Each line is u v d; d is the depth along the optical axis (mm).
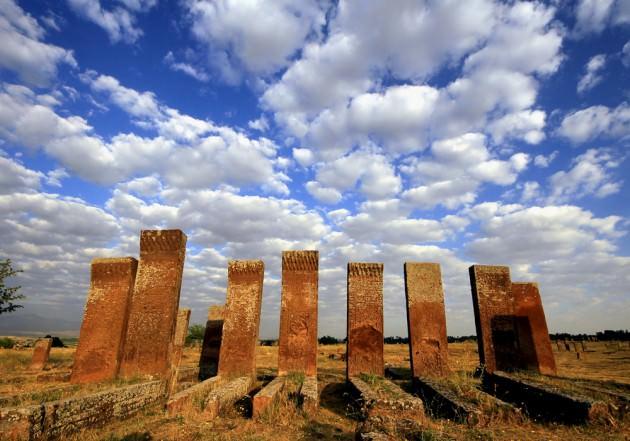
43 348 19922
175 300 12953
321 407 10055
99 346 12688
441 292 13680
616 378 16078
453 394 9117
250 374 13516
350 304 14117
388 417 7008
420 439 5953
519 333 15789
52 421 6773
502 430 7199
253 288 14586
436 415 8828
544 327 15930
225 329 14141
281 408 8914
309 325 14156
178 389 12062
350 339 13680
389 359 26375
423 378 11609
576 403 7539
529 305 16219
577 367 21875
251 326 14133
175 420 8352
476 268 14328
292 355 13844
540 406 8648
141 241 13406
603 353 32094
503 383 10523
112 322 12898
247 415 9000
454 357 23906
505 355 13352
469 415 7637
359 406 8930
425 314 13375
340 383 13859
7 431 6023
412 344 12984
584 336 59125
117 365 12516
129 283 13320
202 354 19344
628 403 7547
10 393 10383
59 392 9109
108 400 8281
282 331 14117
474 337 47469
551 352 15586
